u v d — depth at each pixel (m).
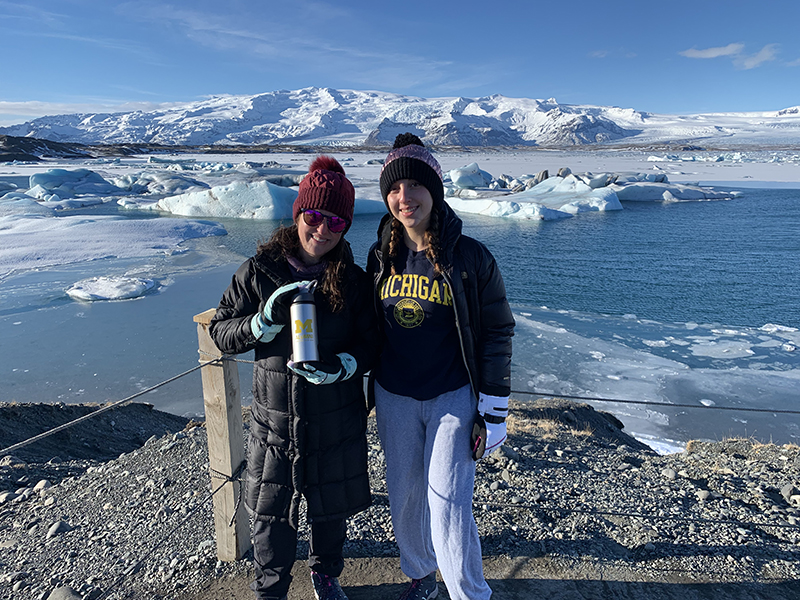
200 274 19.64
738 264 22.11
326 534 1.88
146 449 3.87
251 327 1.60
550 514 2.66
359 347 1.78
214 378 1.98
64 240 26.11
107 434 6.17
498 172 91.88
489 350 1.66
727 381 10.78
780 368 11.45
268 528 1.77
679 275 20.28
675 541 2.38
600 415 7.97
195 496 2.88
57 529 2.72
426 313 1.64
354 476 1.83
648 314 15.51
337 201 1.58
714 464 3.87
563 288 18.48
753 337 13.47
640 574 2.13
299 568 2.16
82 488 3.34
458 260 1.61
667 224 34.44
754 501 2.96
